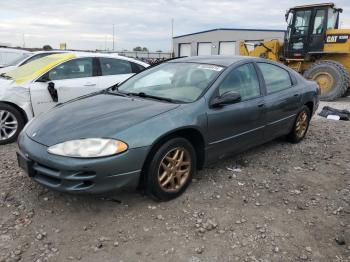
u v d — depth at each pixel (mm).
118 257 2771
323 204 3703
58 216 3309
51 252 2809
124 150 3131
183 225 3219
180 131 3609
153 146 3312
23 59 9766
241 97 4293
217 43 43375
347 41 11500
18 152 3473
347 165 4895
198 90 3980
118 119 3373
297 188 4078
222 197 3768
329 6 11703
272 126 4887
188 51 46688
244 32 41219
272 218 3385
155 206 3525
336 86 11414
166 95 4066
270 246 2957
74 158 3045
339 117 8188
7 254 2764
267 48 13391
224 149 4164
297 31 12469
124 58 7262
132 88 4527
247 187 4035
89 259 2742
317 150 5516
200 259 2773
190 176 3807
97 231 3096
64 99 6199
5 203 3514
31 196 3662
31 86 5789
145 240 2990
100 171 3070
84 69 6578
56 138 3227
